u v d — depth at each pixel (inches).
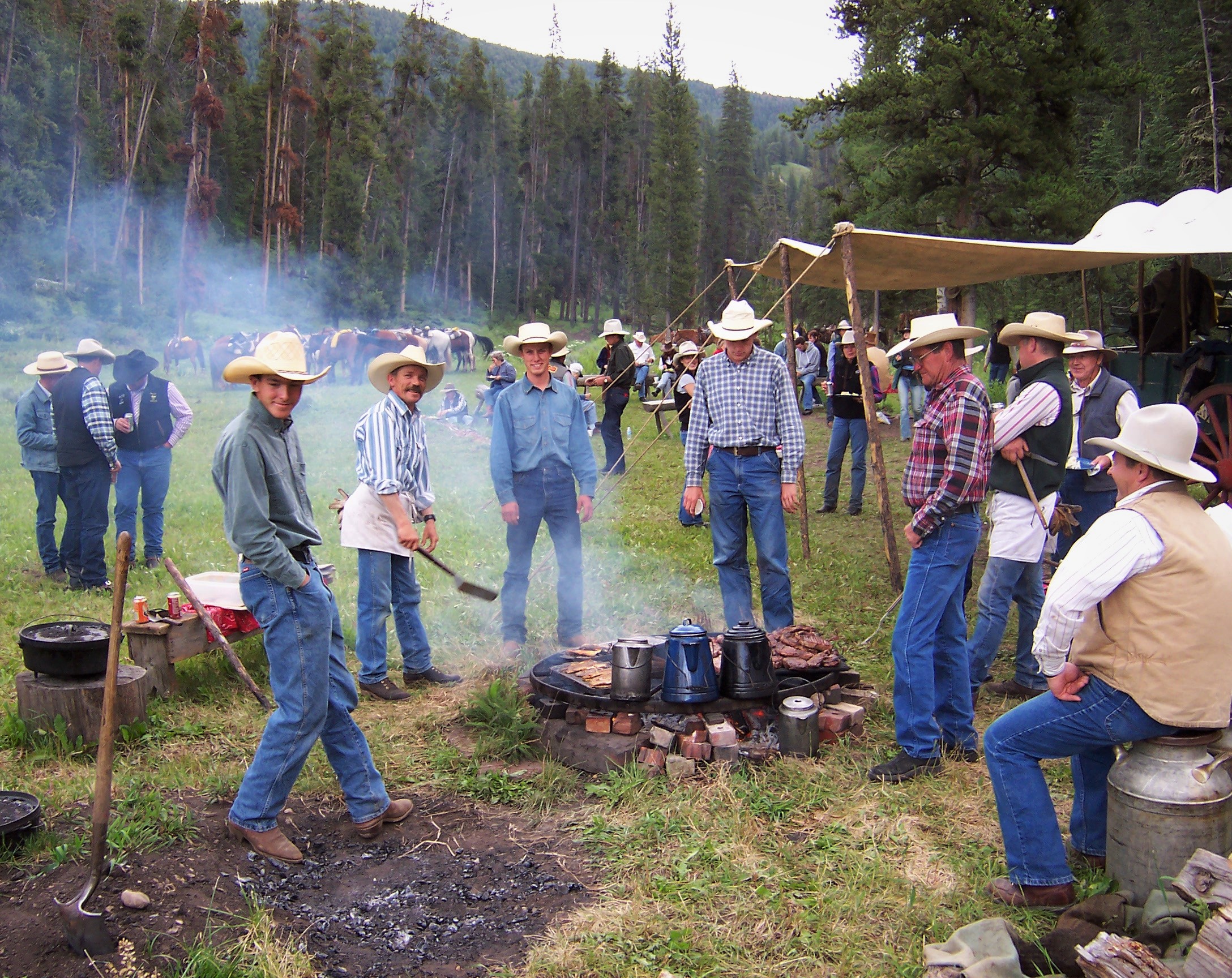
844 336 666.2
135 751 192.5
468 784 182.7
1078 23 968.3
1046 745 132.0
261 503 144.8
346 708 162.2
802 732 184.1
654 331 3240.7
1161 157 1245.1
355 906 143.6
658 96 3499.0
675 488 524.7
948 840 156.1
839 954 127.6
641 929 133.8
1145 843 125.1
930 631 177.6
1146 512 122.1
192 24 2480.3
